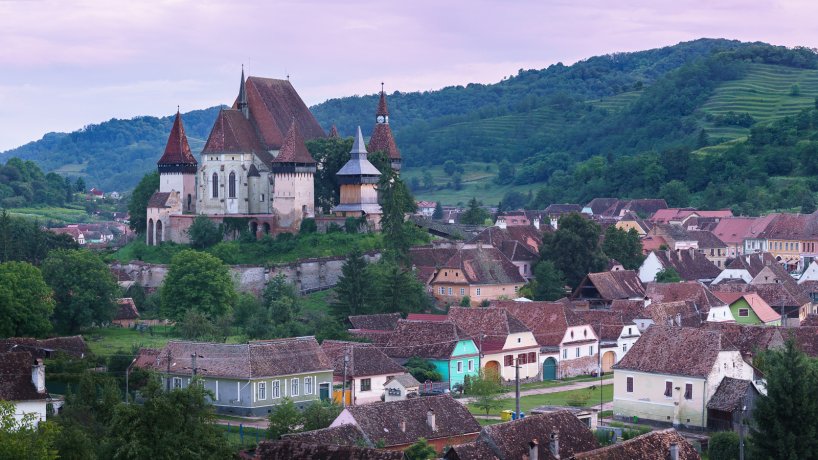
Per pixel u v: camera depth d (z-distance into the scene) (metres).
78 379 181.38
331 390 192.25
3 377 147.50
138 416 121.94
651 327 192.62
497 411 187.75
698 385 180.00
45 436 120.38
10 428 122.81
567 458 126.94
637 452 126.38
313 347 194.25
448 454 127.62
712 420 178.88
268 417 166.88
